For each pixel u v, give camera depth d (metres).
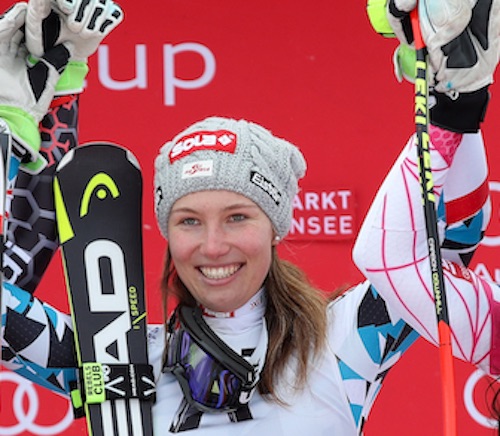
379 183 10.67
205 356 6.74
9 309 6.87
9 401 10.23
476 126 6.54
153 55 10.73
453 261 6.95
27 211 7.22
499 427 6.70
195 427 6.64
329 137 10.72
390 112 10.75
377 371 6.84
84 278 7.04
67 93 7.20
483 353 6.64
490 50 6.35
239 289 6.71
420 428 10.45
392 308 6.82
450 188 6.73
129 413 6.72
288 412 6.66
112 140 10.66
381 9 6.46
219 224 6.62
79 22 7.00
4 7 10.80
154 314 10.33
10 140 6.77
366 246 6.66
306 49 10.80
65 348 6.98
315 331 6.80
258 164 6.68
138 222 7.20
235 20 10.80
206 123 6.84
